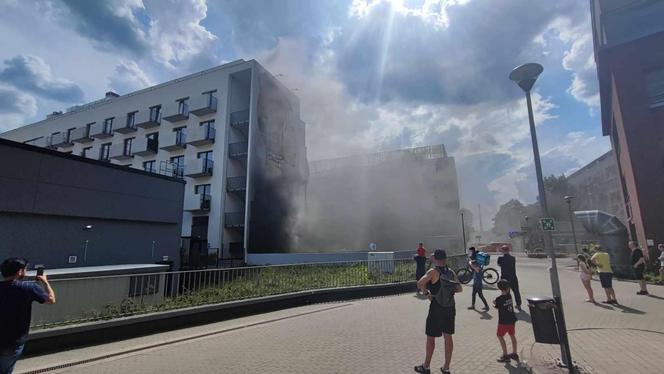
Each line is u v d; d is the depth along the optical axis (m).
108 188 13.32
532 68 5.57
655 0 17.42
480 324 7.27
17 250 10.76
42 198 11.32
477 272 9.08
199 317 7.79
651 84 17.09
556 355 5.08
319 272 11.55
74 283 6.63
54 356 5.47
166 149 29.25
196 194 25.91
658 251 15.52
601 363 4.68
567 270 20.91
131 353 5.64
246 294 9.29
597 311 8.37
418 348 5.64
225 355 5.45
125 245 13.91
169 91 30.36
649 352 5.09
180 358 5.34
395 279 13.05
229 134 27.19
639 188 16.36
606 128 27.11
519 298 8.77
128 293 7.38
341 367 4.78
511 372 4.53
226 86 27.86
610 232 16.84
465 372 4.54
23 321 3.47
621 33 17.97
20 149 10.90
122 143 31.67
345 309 9.41
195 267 21.80
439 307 4.54
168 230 15.74
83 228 12.55
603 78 20.52
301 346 5.86
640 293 10.90
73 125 35.75
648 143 16.50
